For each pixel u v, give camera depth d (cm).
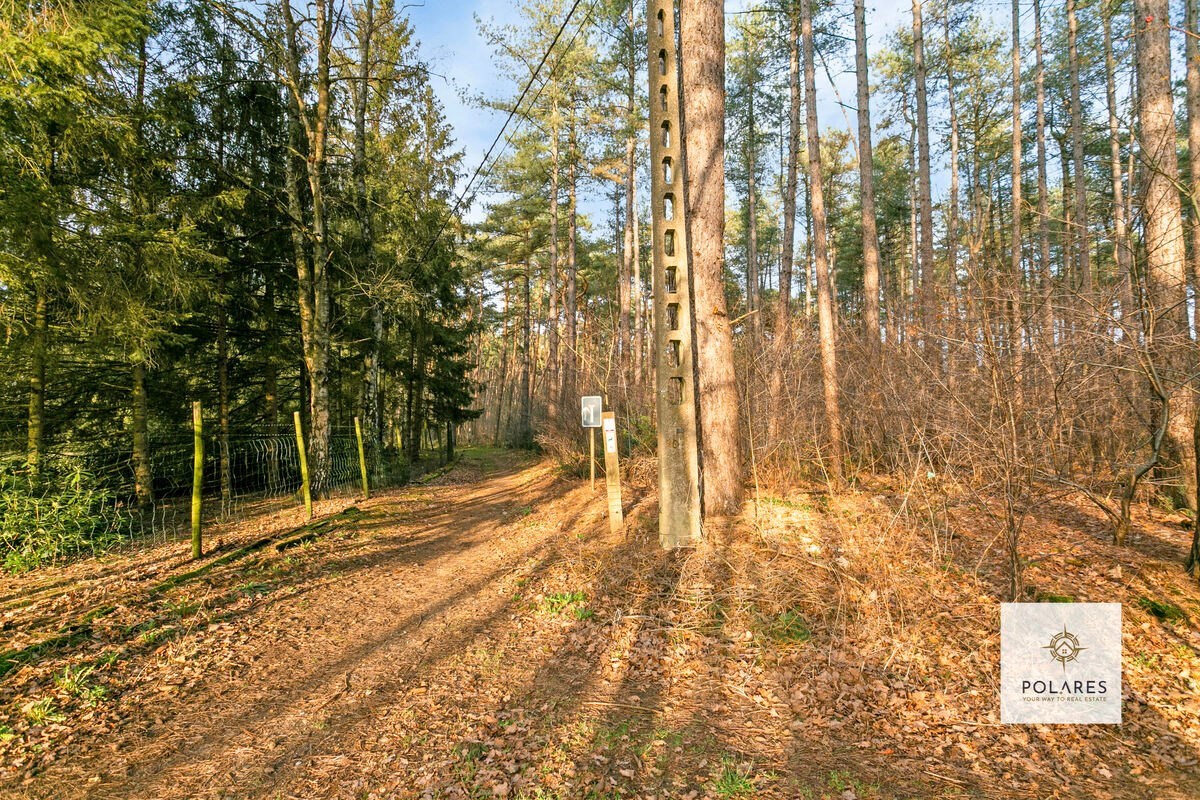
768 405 909
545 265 3117
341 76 1278
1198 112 705
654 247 654
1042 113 1719
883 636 445
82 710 379
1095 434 706
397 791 309
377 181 1467
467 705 403
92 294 790
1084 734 340
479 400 4816
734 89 2205
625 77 1927
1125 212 1034
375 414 1598
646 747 342
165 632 497
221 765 333
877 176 2773
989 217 637
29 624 496
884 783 302
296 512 1052
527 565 727
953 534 618
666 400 660
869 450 941
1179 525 622
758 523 641
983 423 499
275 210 1321
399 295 1425
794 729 355
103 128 778
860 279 2962
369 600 627
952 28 1697
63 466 808
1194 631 430
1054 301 521
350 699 413
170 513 1051
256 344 1453
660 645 473
